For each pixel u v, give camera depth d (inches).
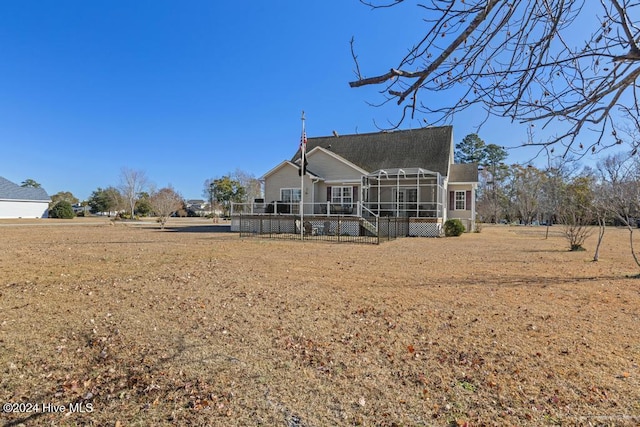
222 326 188.1
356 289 270.1
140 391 123.3
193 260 411.5
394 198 855.1
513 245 598.9
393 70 87.9
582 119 86.2
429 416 108.5
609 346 160.2
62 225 1197.1
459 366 141.5
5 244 580.1
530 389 123.6
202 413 110.3
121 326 187.6
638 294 254.1
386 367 141.2
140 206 2108.8
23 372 136.9
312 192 861.2
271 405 114.7
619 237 781.9
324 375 134.7
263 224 864.3
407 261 409.1
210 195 2458.2
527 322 193.6
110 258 426.3
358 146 963.3
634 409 110.8
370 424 105.0
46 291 262.4
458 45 83.9
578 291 263.4
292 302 234.1
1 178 1727.4
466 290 266.5
